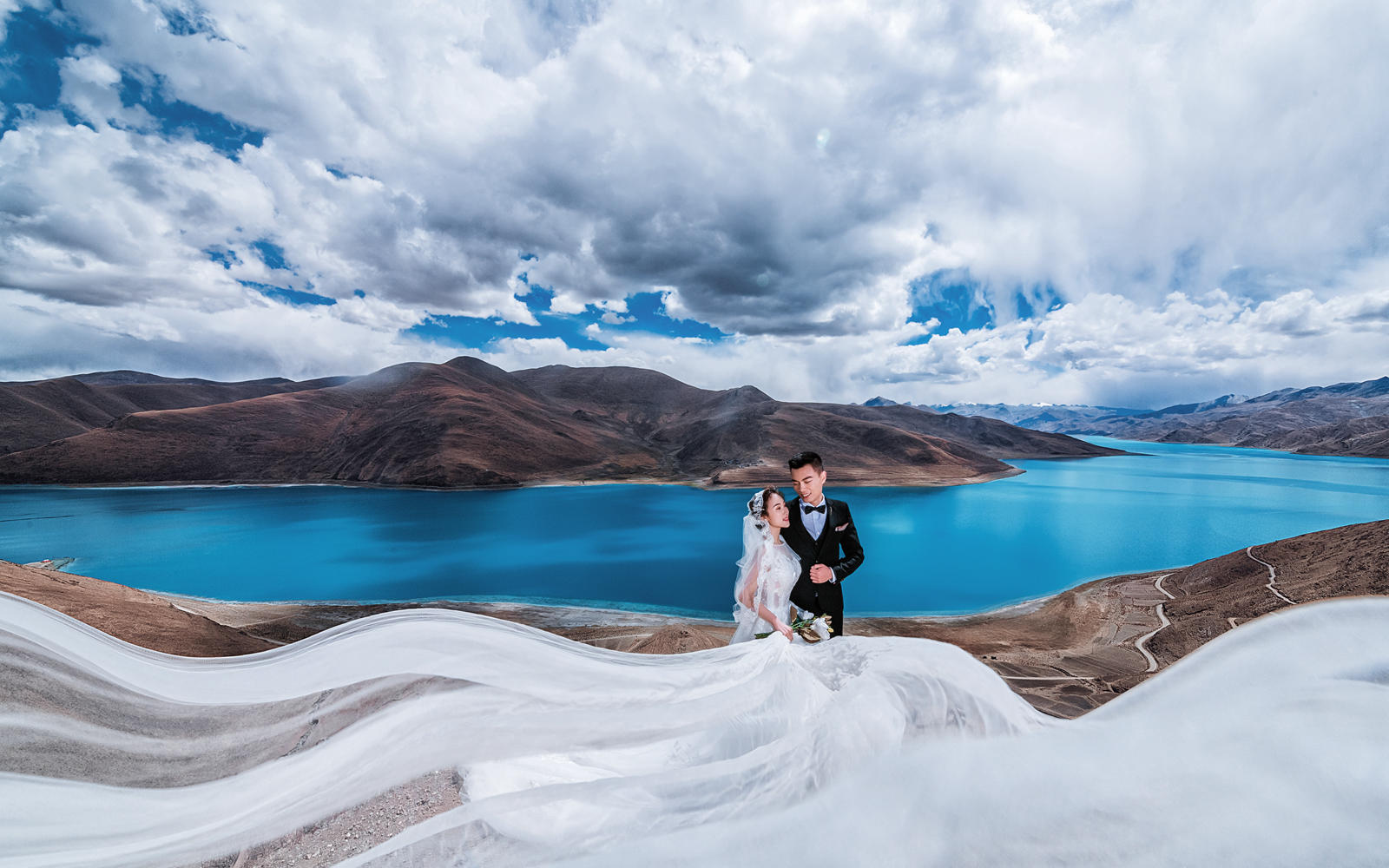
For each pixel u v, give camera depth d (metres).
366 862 1.55
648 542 60.25
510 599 39.91
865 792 1.66
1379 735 1.62
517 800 1.64
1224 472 137.62
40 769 1.73
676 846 1.55
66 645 1.97
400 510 80.25
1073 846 1.48
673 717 2.23
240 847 1.73
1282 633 1.89
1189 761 1.64
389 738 2.06
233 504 85.19
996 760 1.70
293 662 2.15
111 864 1.67
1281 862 1.40
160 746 1.88
